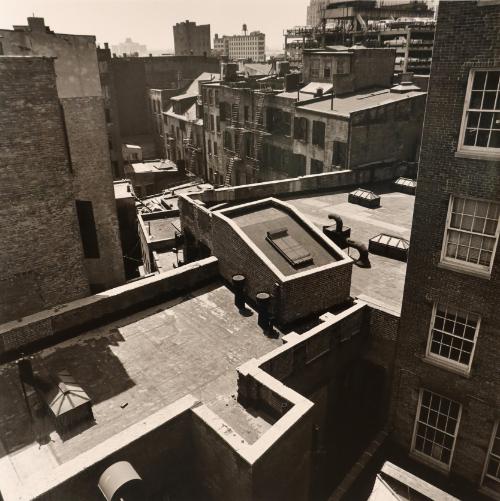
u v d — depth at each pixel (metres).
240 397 11.42
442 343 12.84
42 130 14.35
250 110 44.41
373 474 14.44
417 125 34.44
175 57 74.38
